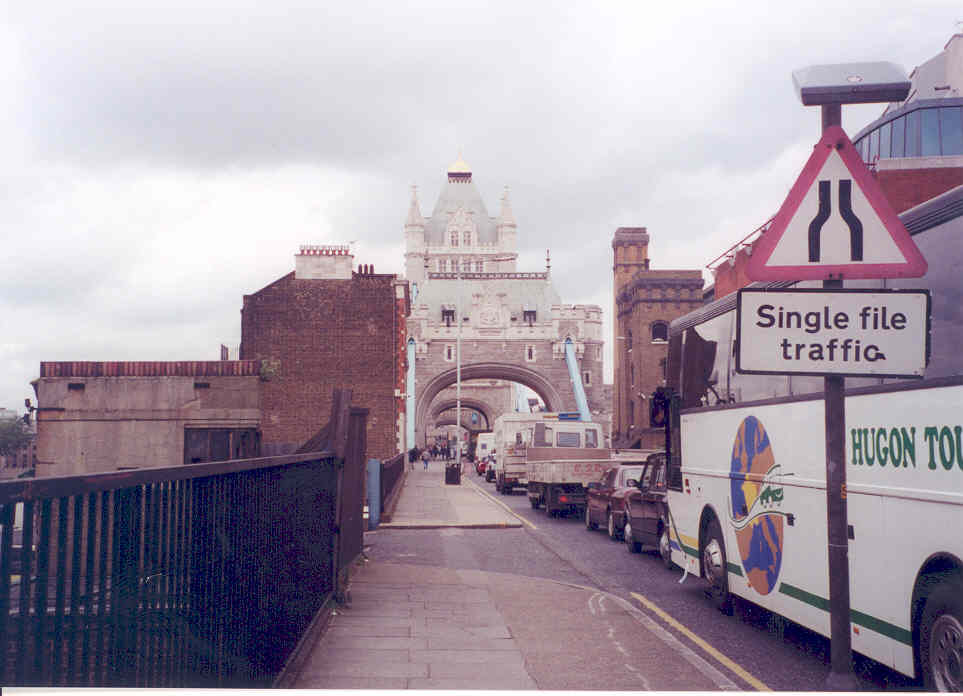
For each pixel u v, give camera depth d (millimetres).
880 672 6973
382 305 43094
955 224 5223
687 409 11164
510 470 38125
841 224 5332
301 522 7508
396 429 42844
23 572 2459
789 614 7609
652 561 14961
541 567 14164
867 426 6195
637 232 73938
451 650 7512
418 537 19219
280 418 42156
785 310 5328
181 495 3846
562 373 110750
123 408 18094
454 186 198500
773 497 7992
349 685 6219
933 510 5293
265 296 42875
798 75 5398
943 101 33594
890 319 5301
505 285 131000
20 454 26609
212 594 4312
